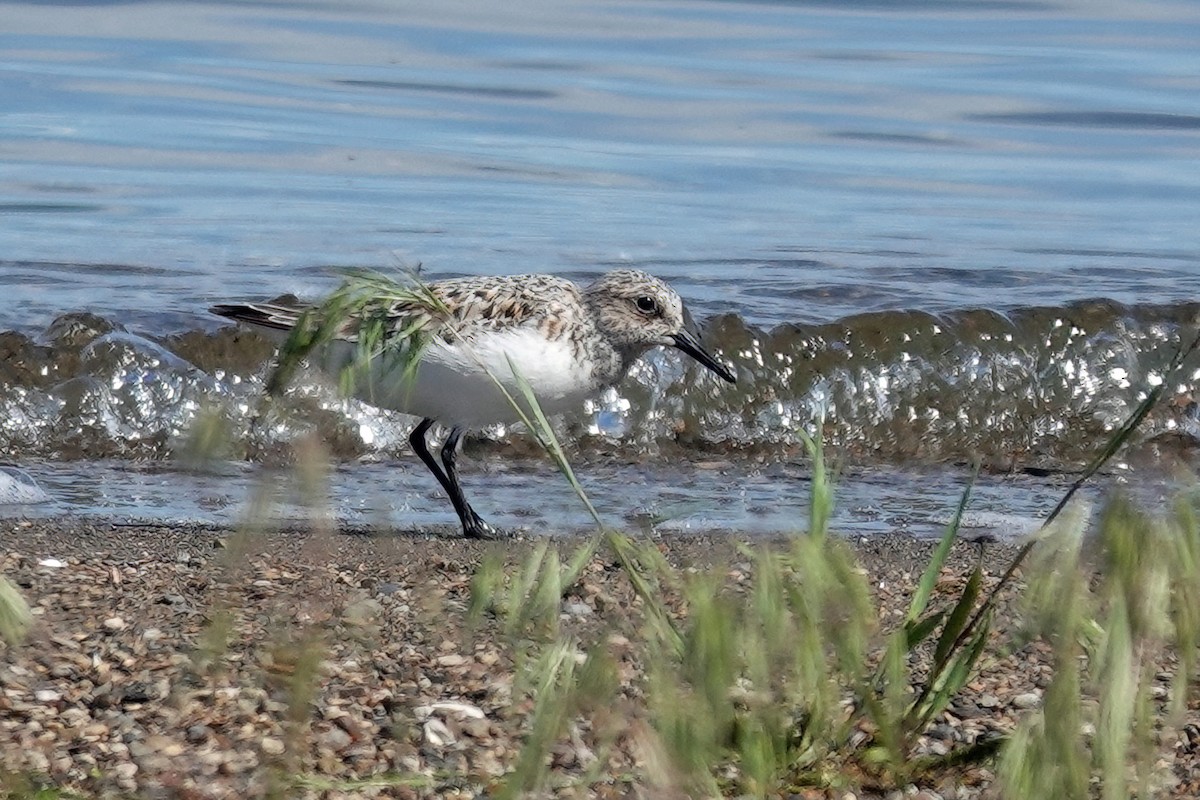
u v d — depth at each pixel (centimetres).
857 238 1797
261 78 2441
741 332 1433
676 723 464
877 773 640
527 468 1291
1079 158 2228
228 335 1363
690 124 2312
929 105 2467
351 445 1300
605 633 516
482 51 2675
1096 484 1306
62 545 966
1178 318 1514
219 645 614
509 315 1050
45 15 2748
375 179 1978
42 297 1454
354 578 912
